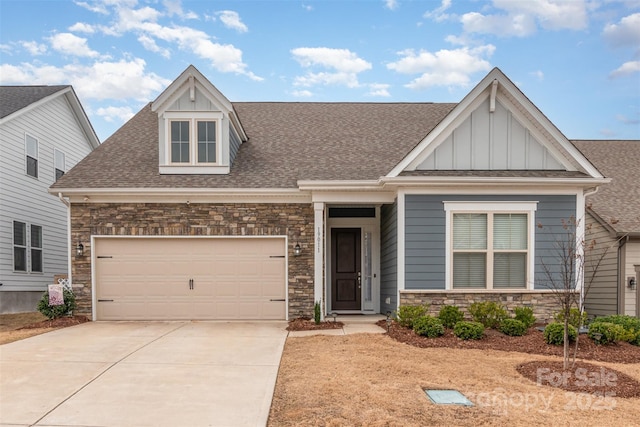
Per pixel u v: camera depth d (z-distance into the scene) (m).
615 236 11.43
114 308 11.31
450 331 9.08
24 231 15.19
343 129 14.17
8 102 15.09
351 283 12.74
